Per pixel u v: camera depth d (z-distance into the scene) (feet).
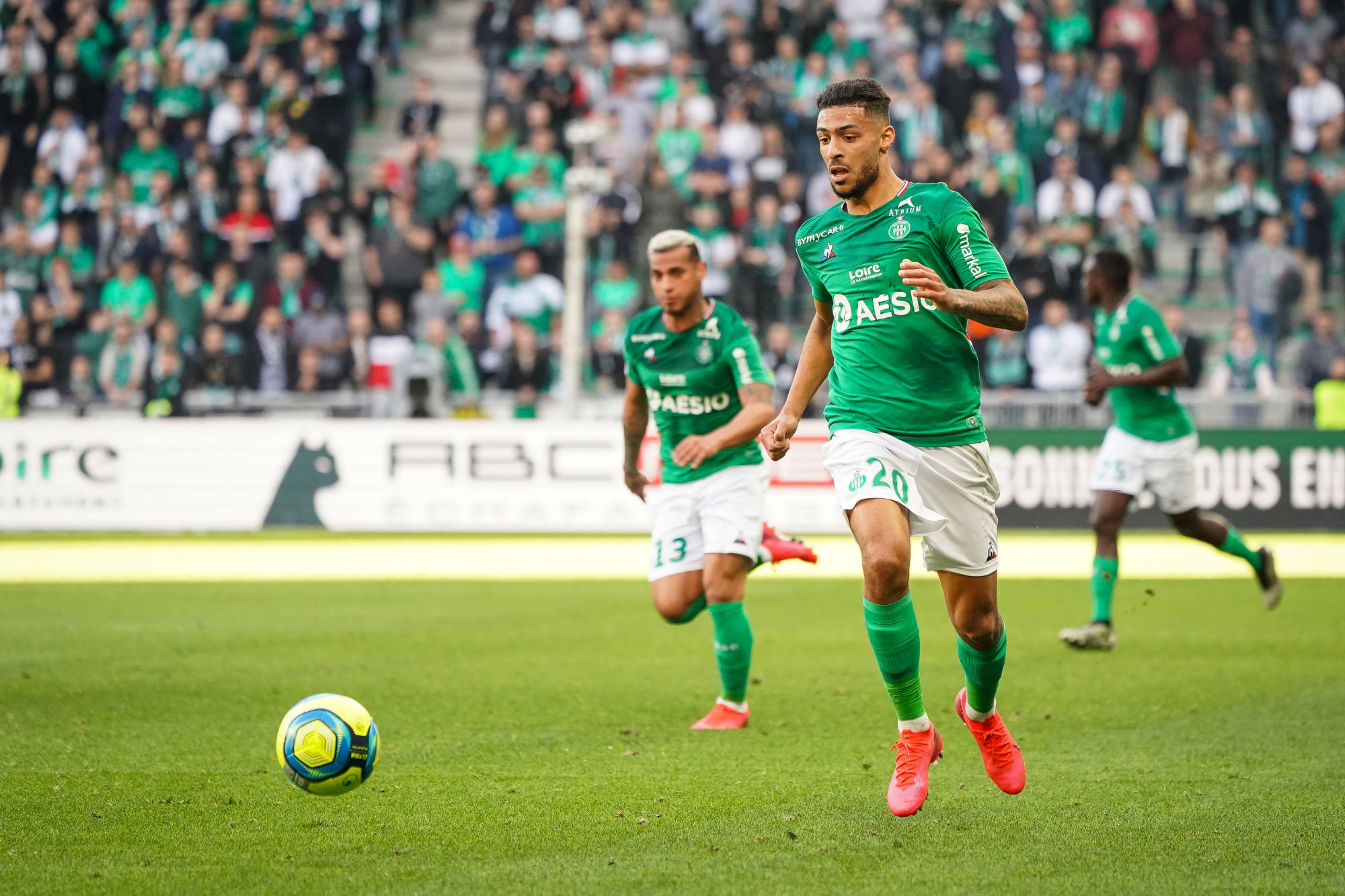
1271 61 238.07
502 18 246.06
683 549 71.46
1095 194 219.00
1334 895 40.16
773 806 51.24
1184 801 51.85
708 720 67.77
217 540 179.01
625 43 244.42
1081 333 201.26
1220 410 190.80
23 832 47.47
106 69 253.24
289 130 234.17
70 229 233.76
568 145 234.58
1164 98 230.68
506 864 43.55
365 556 164.66
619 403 197.57
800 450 173.78
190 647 95.50
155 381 209.15
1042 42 236.02
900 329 49.96
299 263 217.77
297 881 41.68
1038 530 185.47
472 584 139.95
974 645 50.72
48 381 220.23
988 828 47.93
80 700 74.38
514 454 178.70
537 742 63.57
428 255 221.87
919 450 49.88
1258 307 216.13
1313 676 82.33
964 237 49.11
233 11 252.21
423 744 63.00
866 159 50.06
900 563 47.34
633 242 222.69
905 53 229.04
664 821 49.03
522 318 210.18
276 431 183.01
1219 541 102.22
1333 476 171.73
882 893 40.32
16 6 254.06
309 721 48.19
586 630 104.88
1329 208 225.35
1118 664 87.20
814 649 95.14
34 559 161.58
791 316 212.84
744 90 228.02
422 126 240.32
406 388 191.62
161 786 54.39
